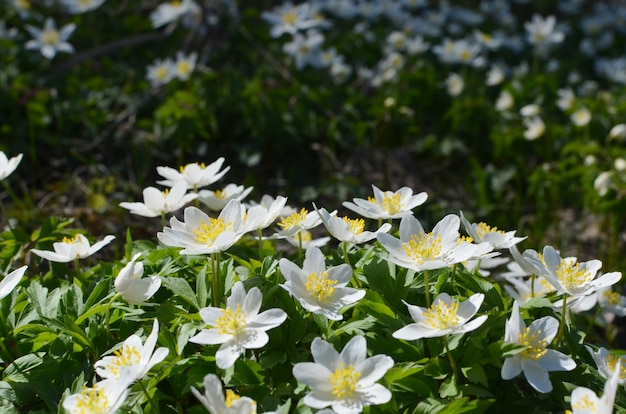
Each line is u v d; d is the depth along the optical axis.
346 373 0.45
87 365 0.50
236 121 1.06
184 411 0.49
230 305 0.47
